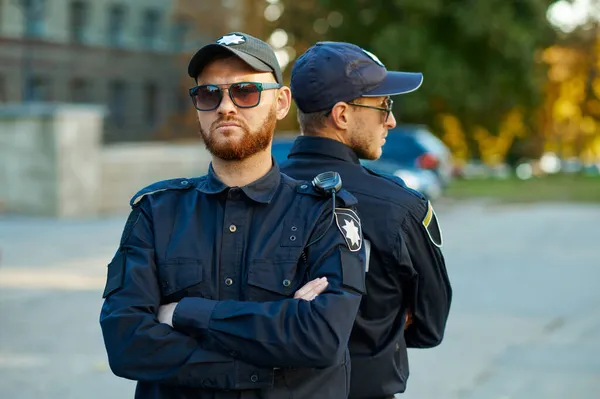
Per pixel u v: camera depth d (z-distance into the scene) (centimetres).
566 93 5306
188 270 259
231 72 261
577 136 5859
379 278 315
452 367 722
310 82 327
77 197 1780
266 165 267
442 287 322
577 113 5503
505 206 2461
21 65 3216
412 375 698
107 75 3600
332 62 325
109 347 256
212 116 262
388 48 3409
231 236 261
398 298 319
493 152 5372
